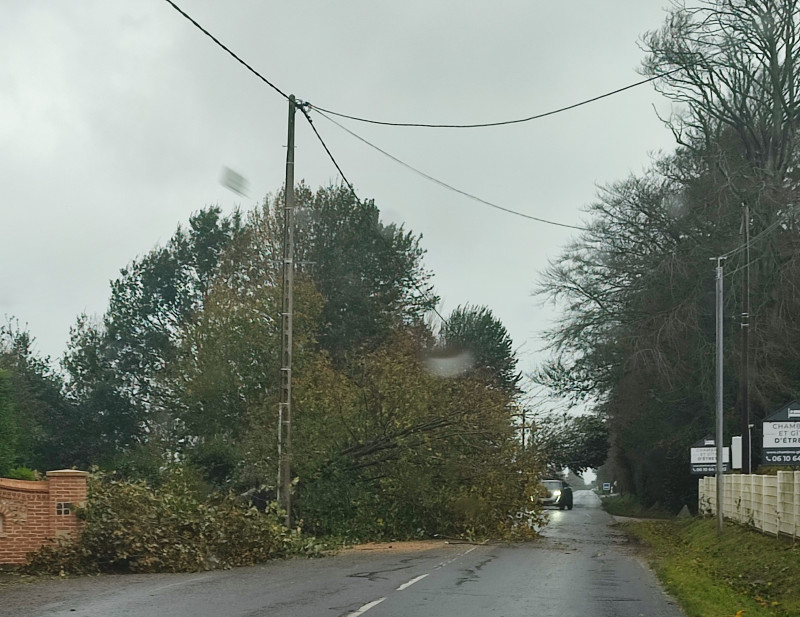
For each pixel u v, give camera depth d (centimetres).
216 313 3772
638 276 4306
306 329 4000
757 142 4072
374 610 1179
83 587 1443
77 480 1742
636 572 1822
